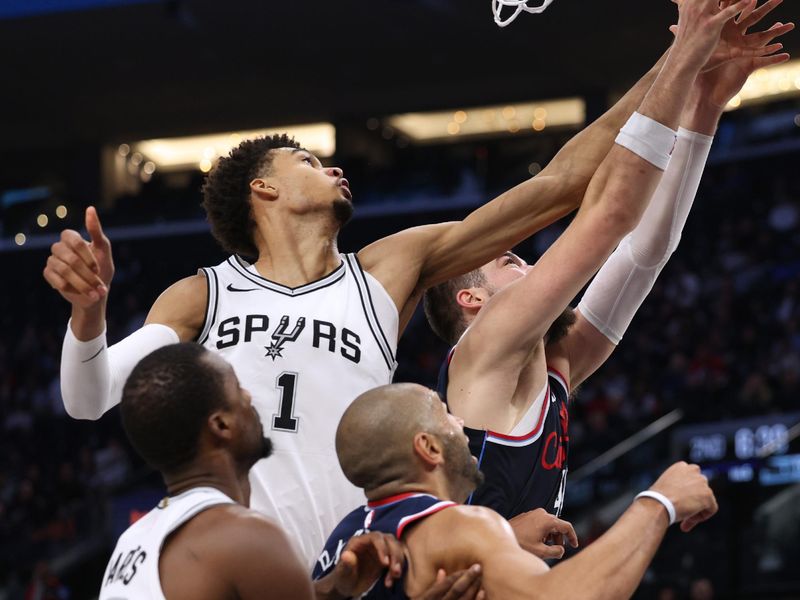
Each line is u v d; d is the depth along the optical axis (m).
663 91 2.56
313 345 2.58
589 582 1.94
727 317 13.14
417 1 14.87
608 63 16.42
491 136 19.20
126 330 16.84
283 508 2.50
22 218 18.98
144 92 17.88
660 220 2.97
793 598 8.27
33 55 16.64
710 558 8.58
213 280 2.70
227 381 2.12
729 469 8.73
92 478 13.07
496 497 2.58
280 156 2.80
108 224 18.17
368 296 2.68
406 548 2.07
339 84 17.66
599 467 9.45
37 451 14.35
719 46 2.88
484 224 2.77
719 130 16.47
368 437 2.17
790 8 14.45
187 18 15.45
